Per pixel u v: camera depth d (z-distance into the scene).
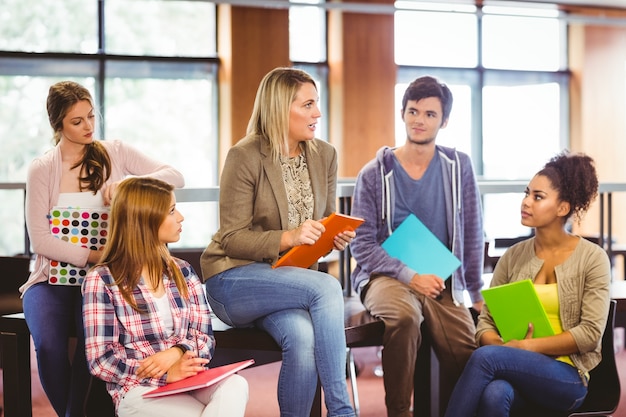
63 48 8.90
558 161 2.96
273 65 9.23
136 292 2.62
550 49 10.42
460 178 3.52
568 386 2.78
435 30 9.98
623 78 10.45
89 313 2.56
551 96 10.44
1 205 8.72
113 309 2.59
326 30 9.69
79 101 3.01
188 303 2.74
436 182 3.52
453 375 3.37
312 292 2.77
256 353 3.37
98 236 3.02
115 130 9.03
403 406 3.18
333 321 2.74
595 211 10.20
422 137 3.46
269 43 9.21
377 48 9.59
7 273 3.98
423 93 3.45
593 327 2.79
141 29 9.14
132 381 2.54
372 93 9.60
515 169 10.36
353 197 3.58
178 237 2.74
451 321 3.37
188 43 9.29
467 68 10.12
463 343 3.35
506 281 3.10
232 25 9.07
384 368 3.20
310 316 2.81
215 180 9.33
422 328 3.53
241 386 2.53
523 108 10.33
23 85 8.71
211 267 2.96
